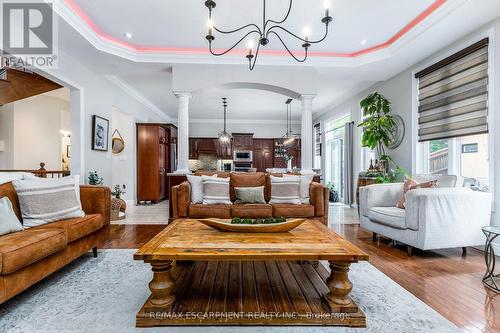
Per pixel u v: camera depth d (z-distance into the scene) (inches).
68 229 86.3
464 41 128.5
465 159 135.0
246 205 135.3
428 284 84.6
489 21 115.9
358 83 212.2
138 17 123.7
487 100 118.6
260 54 159.6
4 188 89.0
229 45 151.3
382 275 91.0
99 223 105.2
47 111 241.8
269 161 374.3
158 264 63.9
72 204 99.5
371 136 173.8
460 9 106.9
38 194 92.0
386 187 139.3
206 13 119.8
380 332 59.9
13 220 80.7
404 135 173.5
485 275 88.0
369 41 147.3
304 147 172.9
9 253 62.9
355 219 189.8
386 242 133.4
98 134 179.8
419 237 106.7
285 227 81.0
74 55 148.1
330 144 309.0
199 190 142.2
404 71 172.6
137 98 258.2
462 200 108.1
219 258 61.7
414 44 136.0
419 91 160.6
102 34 139.8
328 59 162.4
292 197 141.6
